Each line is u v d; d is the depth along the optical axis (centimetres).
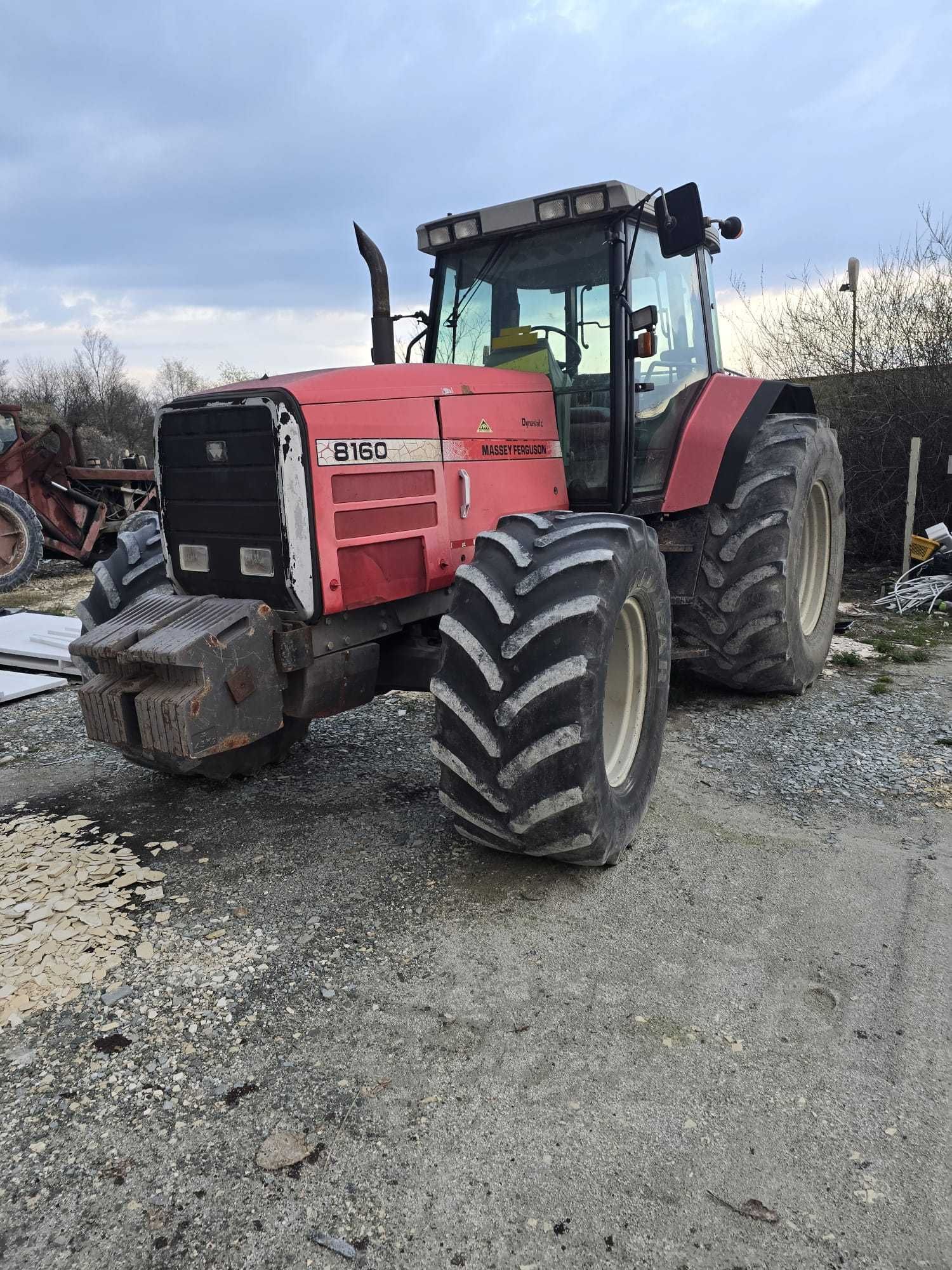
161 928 257
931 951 238
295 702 289
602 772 256
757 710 437
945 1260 153
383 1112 188
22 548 885
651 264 384
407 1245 158
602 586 250
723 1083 193
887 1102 187
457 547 316
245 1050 207
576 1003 220
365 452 283
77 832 320
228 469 281
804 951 239
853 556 891
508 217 360
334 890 276
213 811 337
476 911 262
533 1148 178
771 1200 165
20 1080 199
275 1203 167
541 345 369
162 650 255
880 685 469
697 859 290
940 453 844
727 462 411
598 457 361
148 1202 168
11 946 247
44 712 475
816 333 985
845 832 306
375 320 392
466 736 250
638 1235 159
